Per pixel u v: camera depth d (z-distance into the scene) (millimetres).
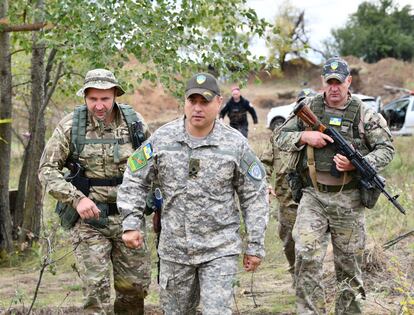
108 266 4676
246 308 5848
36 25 7902
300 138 4809
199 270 3930
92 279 4602
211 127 3902
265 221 3912
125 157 4664
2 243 8773
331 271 6488
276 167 5977
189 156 3863
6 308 5844
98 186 4656
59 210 4770
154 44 7551
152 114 33875
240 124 15359
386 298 5523
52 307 5922
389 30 55719
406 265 6277
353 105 4816
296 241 4797
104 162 4648
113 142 4668
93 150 4645
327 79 4742
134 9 7398
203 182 3840
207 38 7840
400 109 22469
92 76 4559
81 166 4672
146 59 7668
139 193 3980
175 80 7898
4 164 8875
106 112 4598
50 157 4637
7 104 8859
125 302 4918
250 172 3895
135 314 4980
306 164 4824
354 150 4680
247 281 6820
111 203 4668
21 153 14836
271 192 6031
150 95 34906
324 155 4773
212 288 3832
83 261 4641
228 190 3902
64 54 7684
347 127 4770
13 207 9383
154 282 6969
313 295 4699
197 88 3779
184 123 3941
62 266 7668
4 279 7590
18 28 8016
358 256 4840
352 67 45312
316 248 4730
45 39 7590
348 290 4859
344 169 4688
